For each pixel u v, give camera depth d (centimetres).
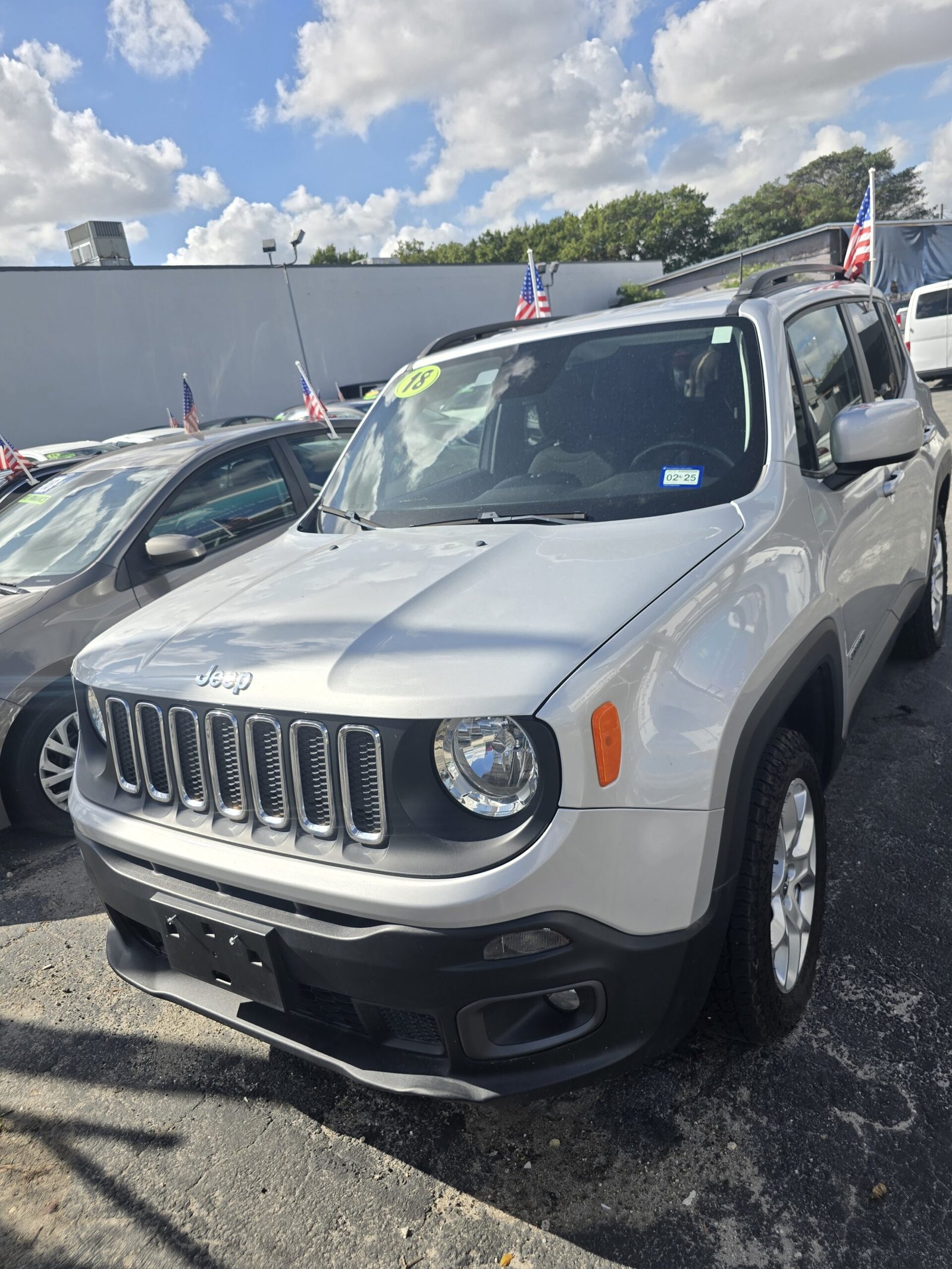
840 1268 166
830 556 246
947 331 1541
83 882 355
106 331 2145
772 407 249
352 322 2542
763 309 274
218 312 2298
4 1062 256
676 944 173
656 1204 185
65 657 378
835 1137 194
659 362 272
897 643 423
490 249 8638
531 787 160
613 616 178
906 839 297
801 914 225
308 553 259
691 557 202
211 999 204
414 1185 198
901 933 254
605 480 249
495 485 267
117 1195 205
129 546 411
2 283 2009
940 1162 184
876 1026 222
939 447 412
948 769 337
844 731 267
